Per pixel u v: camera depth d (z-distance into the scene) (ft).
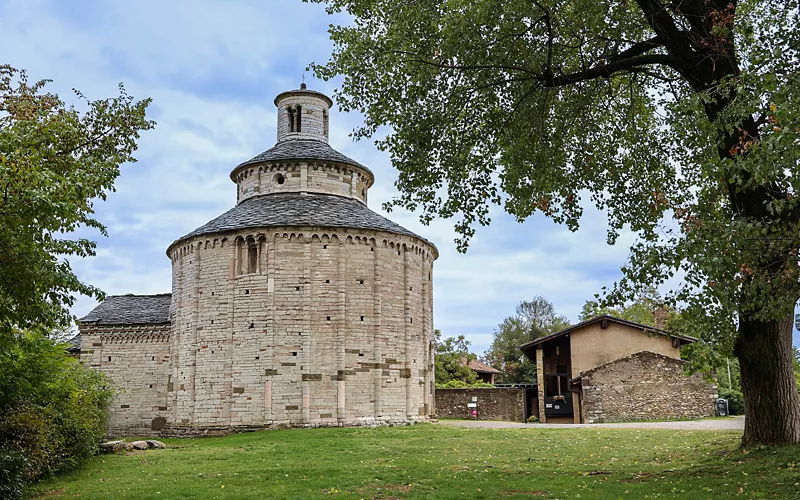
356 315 135.23
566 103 80.69
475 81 74.64
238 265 136.98
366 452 92.63
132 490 67.67
